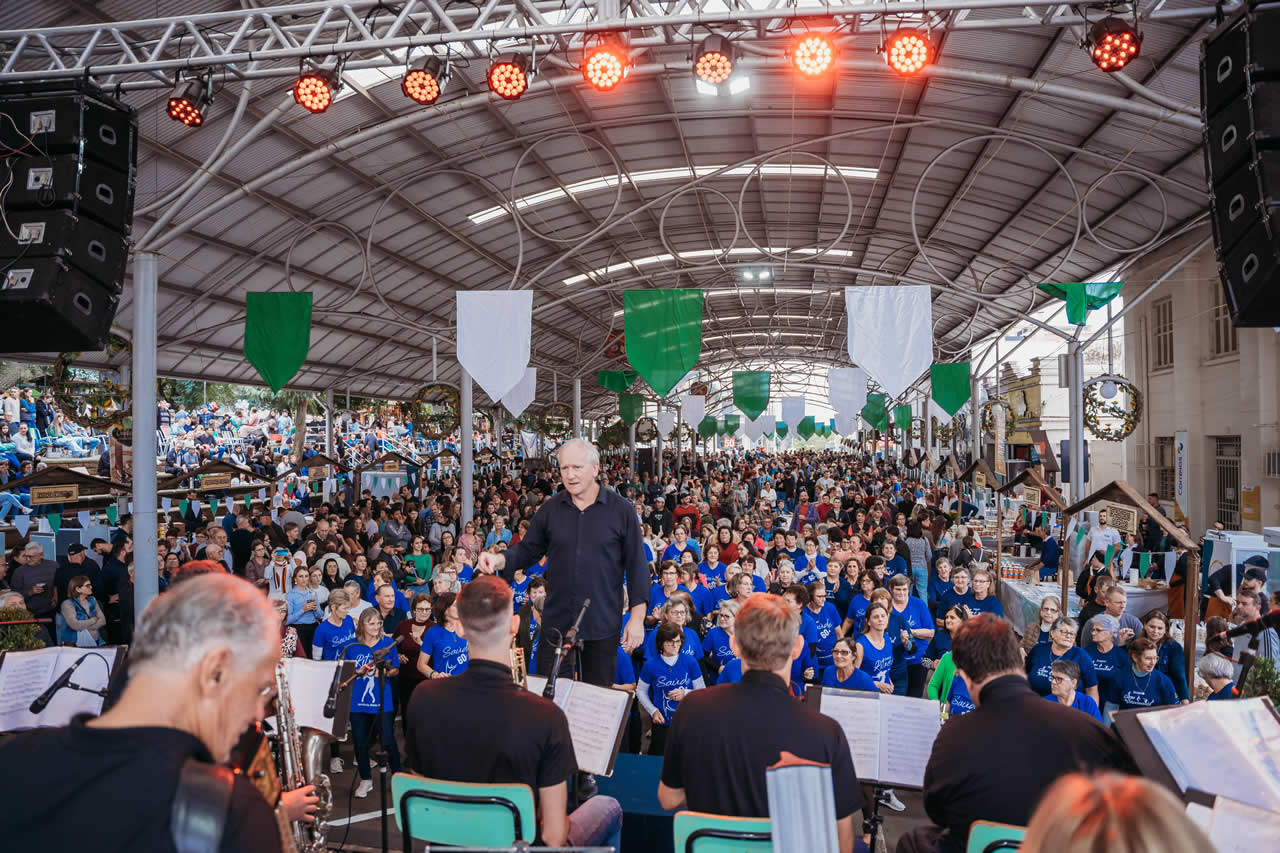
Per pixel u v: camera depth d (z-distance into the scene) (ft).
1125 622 22.86
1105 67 18.20
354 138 32.40
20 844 3.87
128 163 17.48
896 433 160.66
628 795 13.75
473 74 37.50
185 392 95.40
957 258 74.64
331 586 30.68
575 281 82.43
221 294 55.57
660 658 19.62
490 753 8.35
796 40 19.33
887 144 50.03
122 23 19.40
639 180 57.11
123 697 4.48
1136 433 65.10
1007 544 56.18
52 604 28.14
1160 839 3.00
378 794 19.38
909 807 19.35
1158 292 61.72
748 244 77.51
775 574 34.14
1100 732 8.01
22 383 67.97
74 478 37.50
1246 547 31.94
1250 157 14.15
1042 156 46.55
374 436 113.80
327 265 58.70
